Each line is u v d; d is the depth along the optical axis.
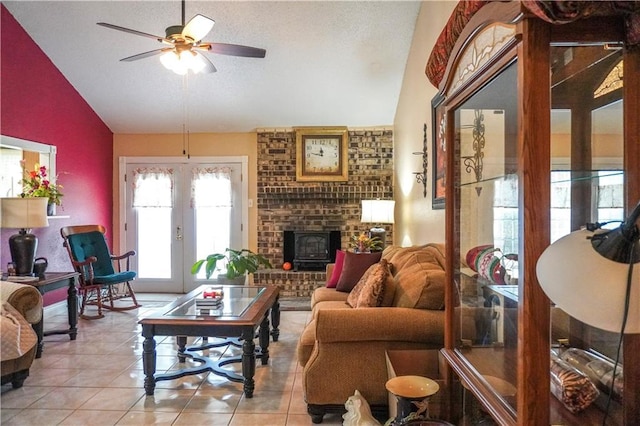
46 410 2.72
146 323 2.89
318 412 2.55
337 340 2.50
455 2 3.19
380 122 6.33
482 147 1.55
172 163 6.64
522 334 1.09
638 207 0.89
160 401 2.85
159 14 4.47
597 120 1.19
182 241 6.66
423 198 4.27
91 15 4.52
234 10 4.40
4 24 4.52
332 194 6.39
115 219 6.66
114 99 5.90
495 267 1.42
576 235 0.98
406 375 2.08
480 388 1.40
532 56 1.06
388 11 4.42
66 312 5.26
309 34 4.70
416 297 2.57
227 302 3.44
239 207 6.63
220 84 5.54
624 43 1.10
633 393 1.14
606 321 0.88
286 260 6.46
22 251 3.96
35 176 4.51
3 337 2.83
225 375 3.08
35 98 4.98
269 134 6.48
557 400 1.19
